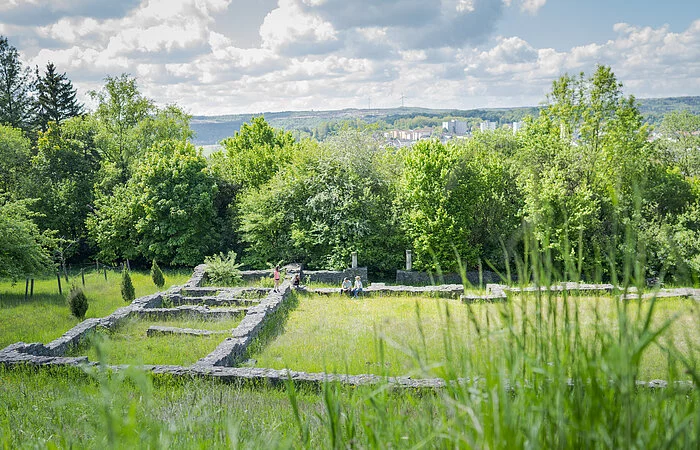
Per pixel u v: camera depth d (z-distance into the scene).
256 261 36.56
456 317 16.62
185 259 37.69
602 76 37.75
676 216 30.69
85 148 47.66
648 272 24.11
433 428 2.45
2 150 42.59
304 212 36.19
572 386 2.03
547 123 41.22
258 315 21.02
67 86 63.19
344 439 2.65
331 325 20.67
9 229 26.44
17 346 16.11
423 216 33.47
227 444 3.65
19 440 5.54
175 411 6.93
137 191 39.19
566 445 1.90
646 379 2.05
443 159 33.75
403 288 26.92
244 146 59.19
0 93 58.28
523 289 2.33
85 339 18.78
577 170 32.12
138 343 18.56
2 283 32.41
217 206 41.78
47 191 42.50
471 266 33.78
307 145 39.28
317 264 35.53
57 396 9.91
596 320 2.13
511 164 36.12
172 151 43.72
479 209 34.34
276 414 8.84
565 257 2.27
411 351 2.50
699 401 1.78
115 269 38.56
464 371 2.38
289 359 16.16
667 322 1.80
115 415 1.97
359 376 12.07
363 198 35.47
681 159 49.84
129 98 52.31
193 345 18.25
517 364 2.09
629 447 1.70
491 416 1.97
